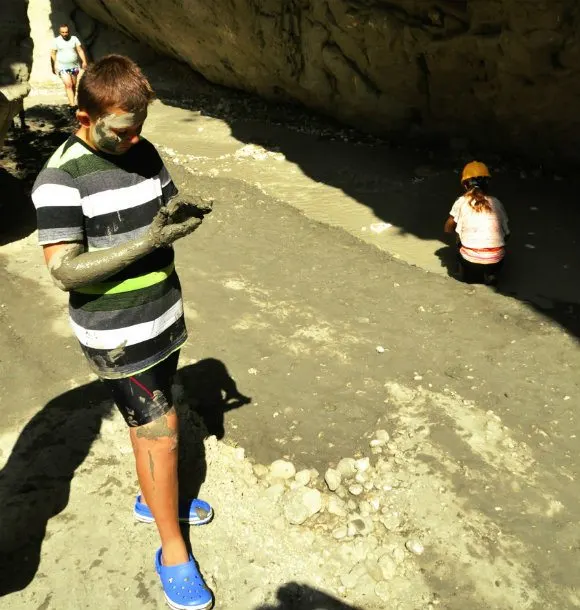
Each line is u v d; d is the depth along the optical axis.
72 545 2.98
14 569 2.87
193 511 3.04
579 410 3.90
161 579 2.71
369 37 7.93
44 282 5.27
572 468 3.49
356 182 7.75
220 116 10.71
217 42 10.64
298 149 8.91
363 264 5.64
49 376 4.10
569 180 7.36
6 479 3.32
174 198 2.14
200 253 5.85
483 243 5.33
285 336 4.59
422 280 5.36
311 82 9.30
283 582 2.84
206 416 3.82
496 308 4.95
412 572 2.92
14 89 5.93
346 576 2.87
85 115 2.20
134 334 2.42
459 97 7.78
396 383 4.10
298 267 5.60
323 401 3.94
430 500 3.24
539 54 6.50
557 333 4.63
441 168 7.98
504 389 4.07
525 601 2.80
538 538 3.08
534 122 7.27
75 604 2.73
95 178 2.27
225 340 4.54
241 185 7.52
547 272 5.69
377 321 4.79
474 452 3.55
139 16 12.24
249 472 3.38
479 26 6.84
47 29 14.37
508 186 7.29
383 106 8.62
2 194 7.20
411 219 6.81
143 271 2.40
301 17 8.90
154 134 9.90
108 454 3.47
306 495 3.21
